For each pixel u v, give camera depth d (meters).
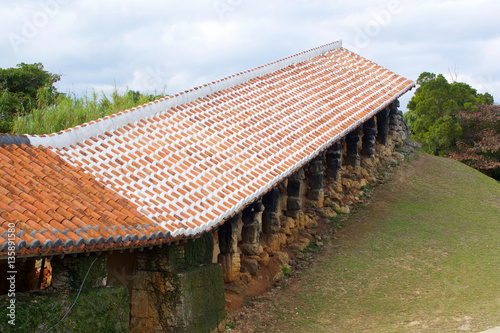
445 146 38.06
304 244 17.30
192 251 11.45
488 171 37.16
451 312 11.78
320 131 17.16
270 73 20.36
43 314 7.95
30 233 7.35
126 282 10.95
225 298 13.43
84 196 9.44
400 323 11.62
